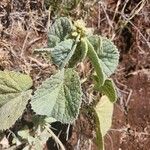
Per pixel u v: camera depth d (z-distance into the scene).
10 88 0.33
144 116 0.46
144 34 0.47
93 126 0.43
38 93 0.30
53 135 0.38
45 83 0.29
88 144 0.43
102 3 0.44
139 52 0.47
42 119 0.37
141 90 0.47
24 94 0.33
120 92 0.46
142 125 0.46
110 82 0.32
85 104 0.41
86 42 0.29
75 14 0.43
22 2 0.43
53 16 0.43
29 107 0.41
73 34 0.29
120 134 0.45
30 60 0.42
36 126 0.37
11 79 0.33
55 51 0.29
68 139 0.43
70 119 0.30
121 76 0.47
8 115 0.33
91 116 0.42
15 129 0.40
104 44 0.30
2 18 0.42
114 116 0.45
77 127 0.43
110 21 0.45
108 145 0.45
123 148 0.45
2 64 0.42
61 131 0.43
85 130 0.43
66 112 0.30
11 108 0.33
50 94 0.30
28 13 0.43
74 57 0.31
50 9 0.43
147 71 0.47
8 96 0.33
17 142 0.39
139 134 0.46
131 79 0.47
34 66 0.42
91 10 0.44
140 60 0.47
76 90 0.30
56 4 0.43
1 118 0.33
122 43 0.47
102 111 0.38
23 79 0.33
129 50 0.47
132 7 0.46
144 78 0.47
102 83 0.31
